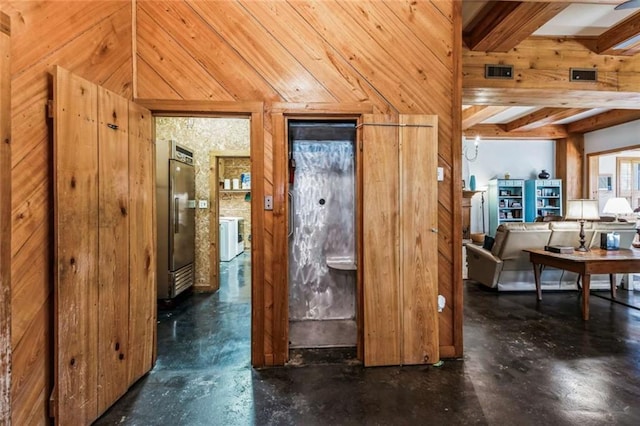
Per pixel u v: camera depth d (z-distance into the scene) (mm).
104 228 1916
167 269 3807
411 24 2547
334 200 3266
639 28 3324
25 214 1552
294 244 3254
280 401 1999
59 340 1614
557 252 3770
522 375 2264
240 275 5504
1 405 1330
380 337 2428
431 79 2561
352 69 2508
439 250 2576
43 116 1641
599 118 6730
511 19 3068
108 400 1925
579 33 3740
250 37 2455
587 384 2137
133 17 2396
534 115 6660
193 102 2396
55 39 1702
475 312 3566
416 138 2463
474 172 8312
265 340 2451
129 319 2129
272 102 2459
